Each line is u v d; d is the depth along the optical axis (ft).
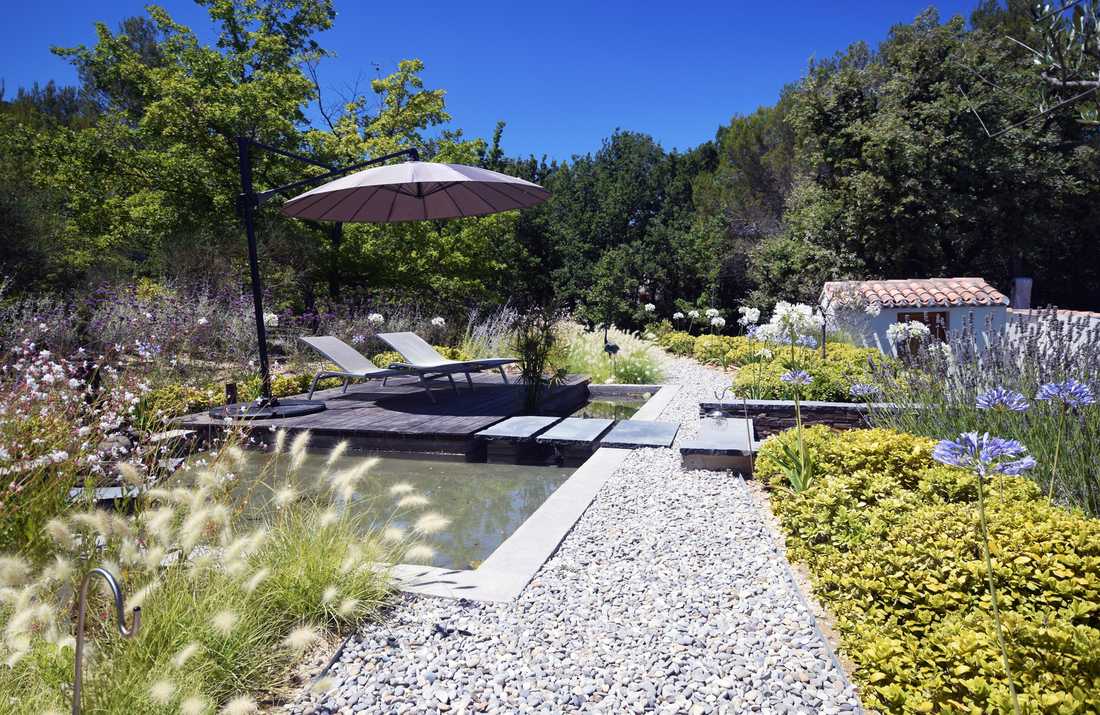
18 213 45.85
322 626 9.43
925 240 70.85
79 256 51.11
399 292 61.57
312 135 58.34
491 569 11.57
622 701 7.80
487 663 8.65
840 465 14.28
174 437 13.52
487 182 23.59
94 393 14.26
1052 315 15.81
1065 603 7.15
